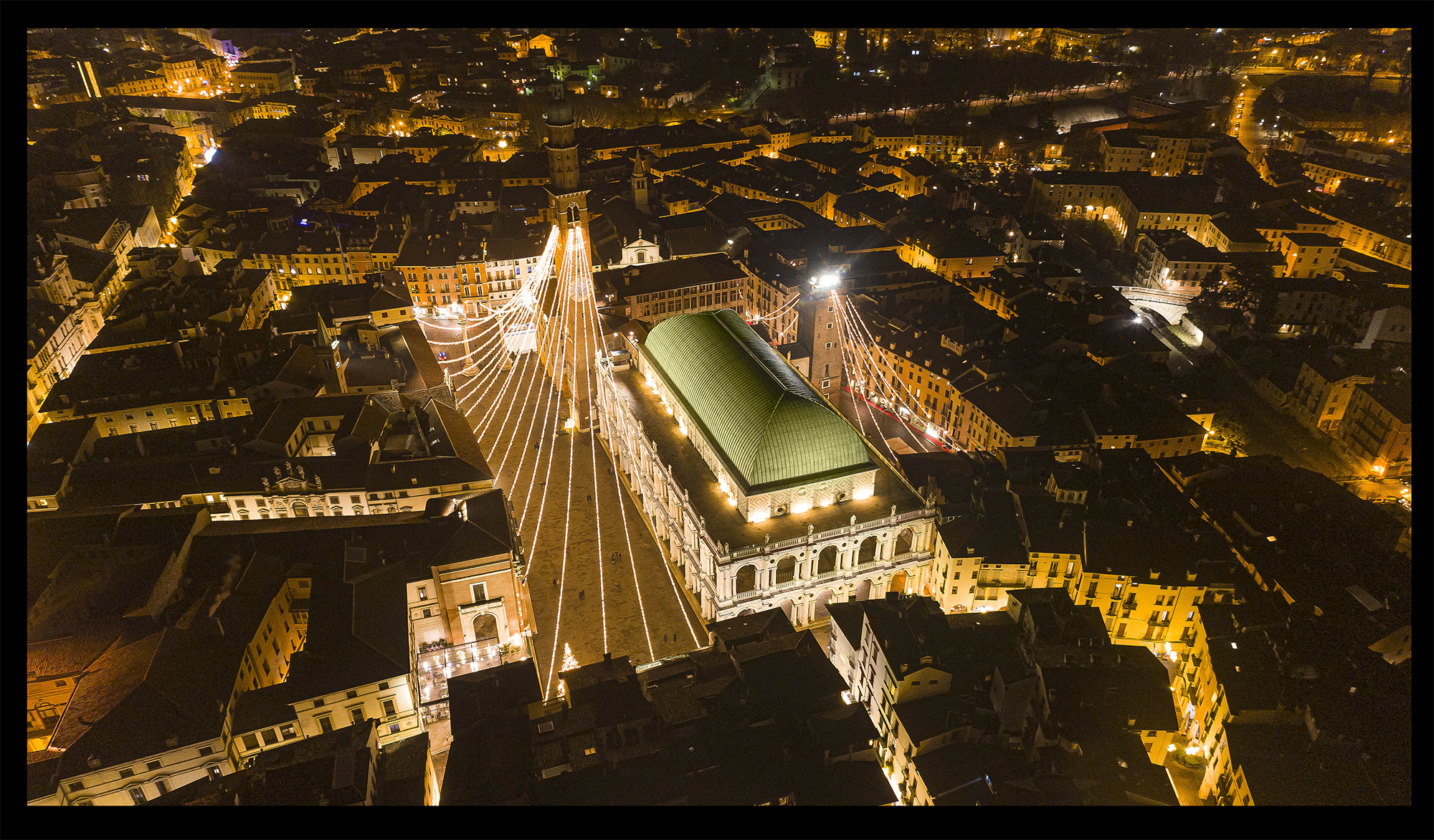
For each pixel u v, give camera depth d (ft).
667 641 360.69
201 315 538.88
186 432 437.99
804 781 247.29
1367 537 367.04
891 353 537.65
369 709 299.58
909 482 395.14
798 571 359.87
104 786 264.52
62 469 400.88
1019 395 450.30
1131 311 577.02
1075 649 295.07
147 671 283.18
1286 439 508.53
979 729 274.77
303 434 445.78
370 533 355.56
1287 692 280.92
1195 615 328.90
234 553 351.05
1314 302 604.08
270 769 248.11
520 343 633.20
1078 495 372.17
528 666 297.33
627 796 237.86
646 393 471.21
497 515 366.02
